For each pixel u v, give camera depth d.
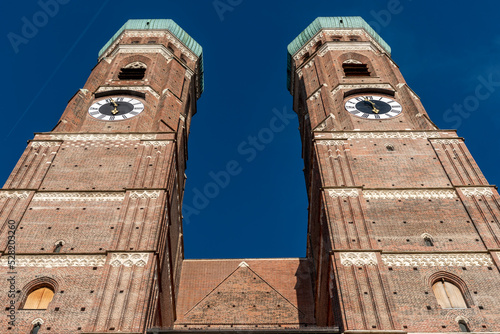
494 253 38.53
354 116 54.94
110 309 34.78
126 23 74.56
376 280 36.56
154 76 62.72
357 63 65.81
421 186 45.06
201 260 55.97
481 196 43.59
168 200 45.91
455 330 33.91
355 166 47.47
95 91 59.12
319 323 44.69
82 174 46.97
